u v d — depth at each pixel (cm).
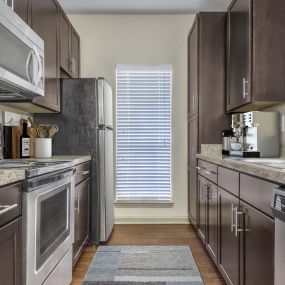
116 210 387
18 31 166
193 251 287
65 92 301
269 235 129
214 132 323
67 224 204
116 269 247
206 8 368
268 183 130
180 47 385
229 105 302
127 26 385
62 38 298
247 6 241
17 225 132
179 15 387
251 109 297
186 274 238
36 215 147
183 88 385
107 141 316
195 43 334
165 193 386
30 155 270
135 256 275
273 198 115
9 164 179
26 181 139
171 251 287
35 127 263
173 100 385
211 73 323
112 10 373
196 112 329
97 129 301
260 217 139
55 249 178
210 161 253
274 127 259
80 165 257
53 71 269
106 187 309
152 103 387
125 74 387
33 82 189
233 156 276
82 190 267
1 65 147
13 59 161
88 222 295
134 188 387
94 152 301
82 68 386
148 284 222
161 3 354
